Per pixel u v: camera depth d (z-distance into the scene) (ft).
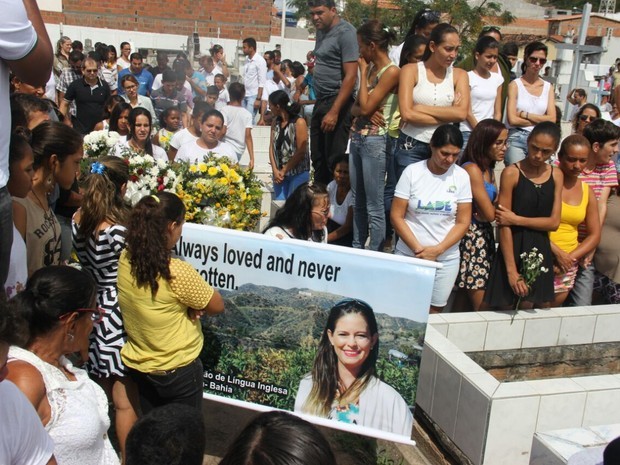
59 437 8.21
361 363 12.48
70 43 44.16
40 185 12.06
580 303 19.22
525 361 16.99
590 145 18.99
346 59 20.11
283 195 25.23
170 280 11.01
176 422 7.02
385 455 13.76
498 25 66.39
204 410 15.03
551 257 16.97
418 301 12.08
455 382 13.53
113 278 12.15
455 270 16.33
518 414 12.62
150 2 65.26
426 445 14.44
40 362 8.42
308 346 12.69
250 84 46.47
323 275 12.40
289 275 12.54
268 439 5.55
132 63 41.34
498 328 16.42
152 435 6.92
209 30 66.95
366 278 12.23
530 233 16.58
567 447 10.19
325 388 12.71
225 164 16.58
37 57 7.84
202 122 21.97
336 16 20.48
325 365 12.66
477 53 23.41
